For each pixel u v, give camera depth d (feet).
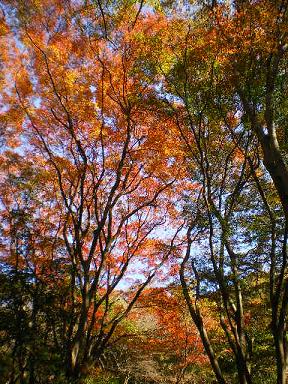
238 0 35.96
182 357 56.49
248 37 35.19
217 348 54.39
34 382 30.81
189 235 43.06
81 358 37.14
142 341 52.80
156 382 60.75
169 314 50.62
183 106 42.91
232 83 38.01
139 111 45.37
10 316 29.22
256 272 41.06
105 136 48.34
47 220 44.98
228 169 45.62
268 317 46.96
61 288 35.24
